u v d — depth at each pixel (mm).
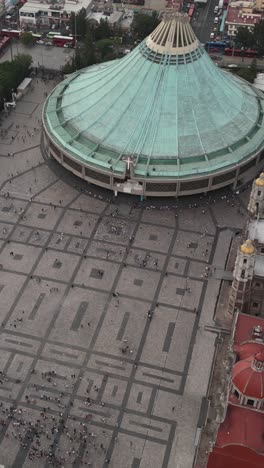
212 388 138875
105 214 184000
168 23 188000
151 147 185500
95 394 137625
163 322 153000
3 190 191875
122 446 128250
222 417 112375
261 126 199250
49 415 133250
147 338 149375
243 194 191500
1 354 145625
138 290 161000
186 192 185000
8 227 179125
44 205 186750
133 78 194500
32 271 165875
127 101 192750
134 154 184250
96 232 177875
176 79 190000
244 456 104125
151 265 167875
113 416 133500
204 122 190000
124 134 188875
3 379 140500
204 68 194625
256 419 107000
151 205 187000
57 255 170625
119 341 148625
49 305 156875
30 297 158875
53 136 195125
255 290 145250
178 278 164375
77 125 196375
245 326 127000
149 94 190875
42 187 193625
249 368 106188
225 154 187000
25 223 180625
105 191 192125
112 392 138125
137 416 133625
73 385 139375
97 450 127250
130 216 183250
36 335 149875
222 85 198750
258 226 146875
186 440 129375
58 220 181750
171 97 189625
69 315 154500
